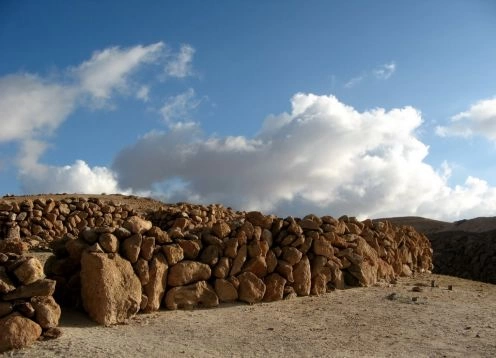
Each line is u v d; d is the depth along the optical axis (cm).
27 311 787
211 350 820
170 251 1046
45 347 768
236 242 1149
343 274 1400
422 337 923
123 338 841
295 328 970
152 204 2822
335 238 1380
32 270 813
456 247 3094
